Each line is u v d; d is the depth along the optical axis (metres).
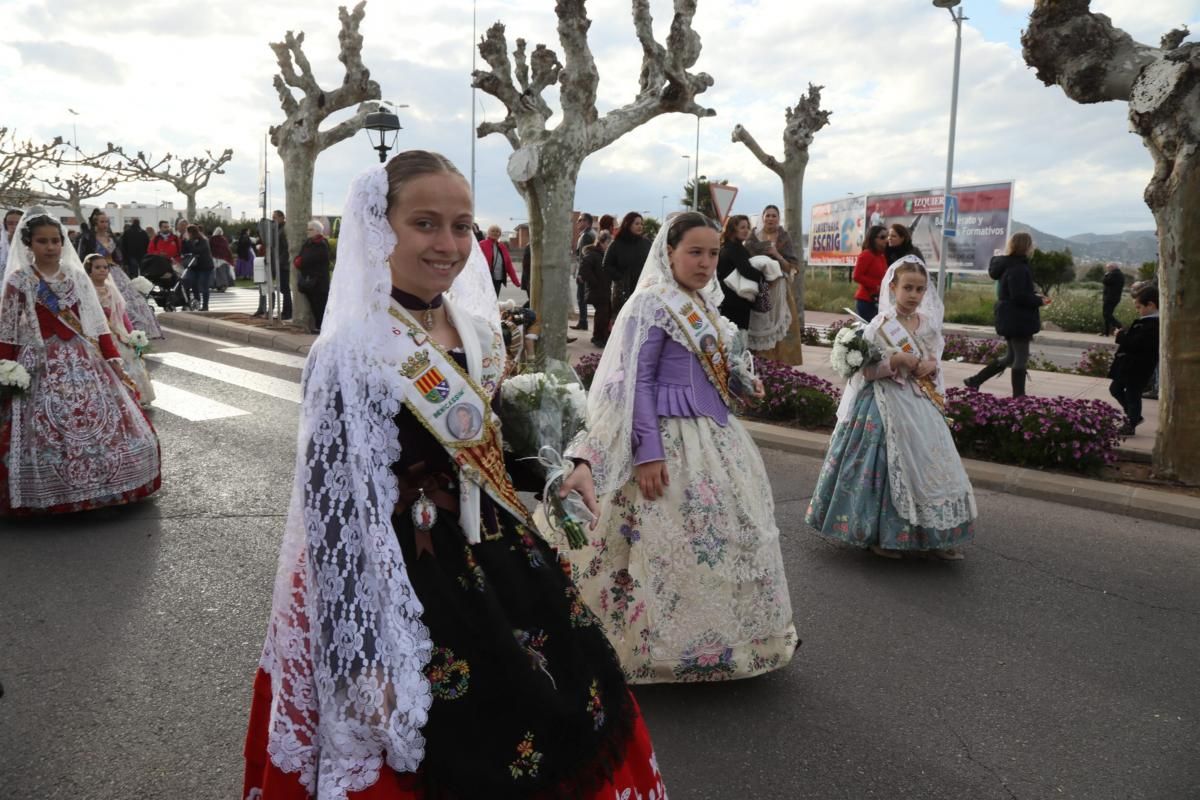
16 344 5.43
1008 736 3.35
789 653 3.63
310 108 14.62
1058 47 6.75
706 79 11.21
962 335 19.94
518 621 1.88
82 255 15.45
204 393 9.55
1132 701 3.64
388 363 1.79
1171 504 6.16
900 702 3.57
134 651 3.84
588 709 1.88
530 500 4.66
